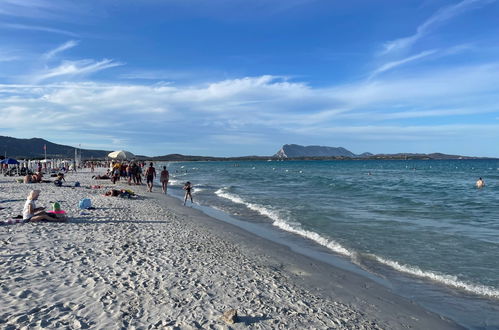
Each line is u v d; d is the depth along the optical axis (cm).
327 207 1608
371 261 782
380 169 8006
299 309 498
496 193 2341
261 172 6556
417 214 1400
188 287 540
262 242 959
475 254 816
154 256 698
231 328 413
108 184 2670
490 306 550
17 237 768
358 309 526
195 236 948
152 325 402
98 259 644
